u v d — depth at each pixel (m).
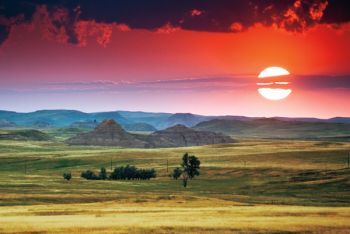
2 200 137.25
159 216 84.62
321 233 67.38
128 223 73.19
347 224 73.62
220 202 117.31
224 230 68.25
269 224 72.81
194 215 86.00
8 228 68.12
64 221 76.06
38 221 76.06
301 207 104.75
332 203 140.12
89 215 88.69
